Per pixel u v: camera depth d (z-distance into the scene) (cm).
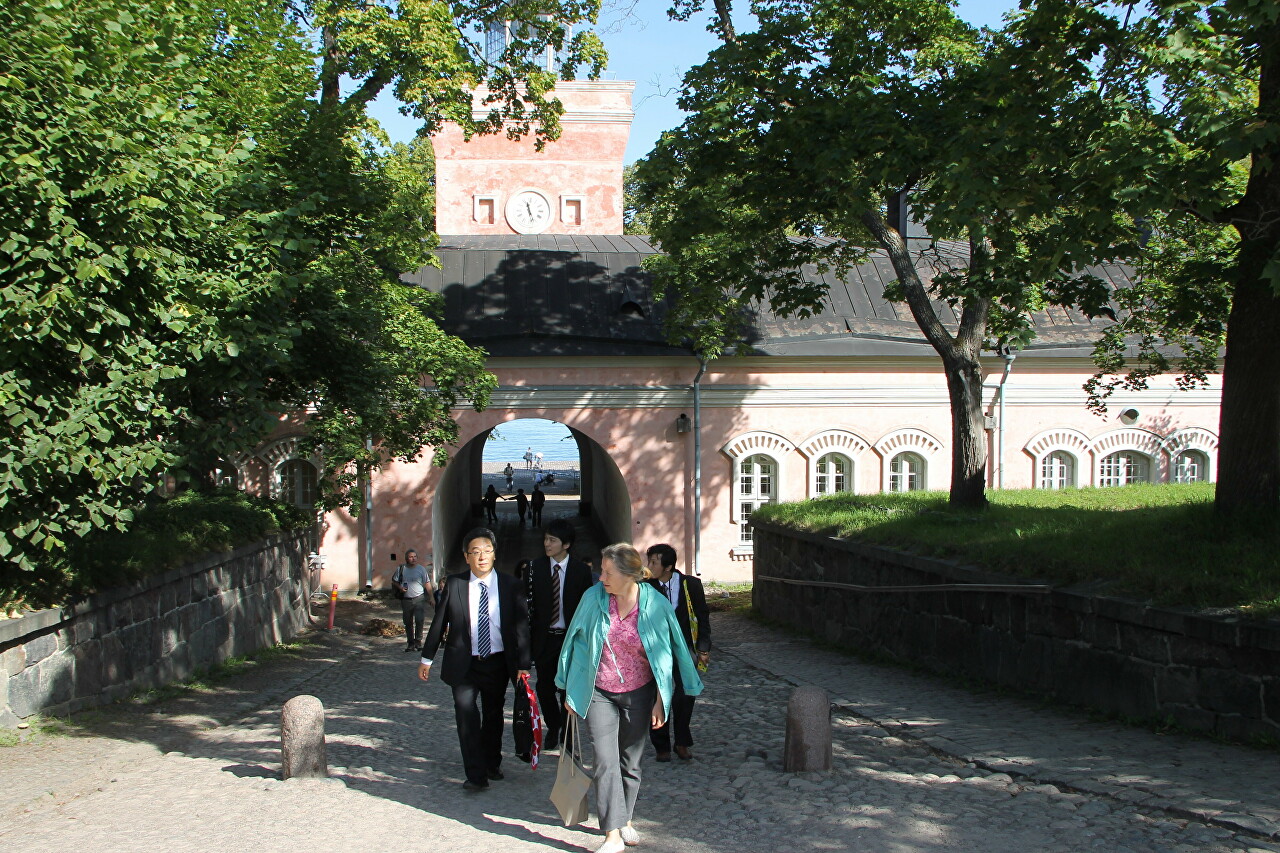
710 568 2600
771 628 1859
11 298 805
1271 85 924
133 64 922
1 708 888
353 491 2038
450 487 2925
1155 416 2666
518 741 748
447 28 1717
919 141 1251
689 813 638
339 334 1514
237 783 730
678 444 2592
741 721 966
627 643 595
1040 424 2652
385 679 1370
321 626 2033
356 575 2503
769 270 1666
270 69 1322
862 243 1711
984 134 1021
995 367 2611
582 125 3681
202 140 951
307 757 732
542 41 1967
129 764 814
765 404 2614
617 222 3697
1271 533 922
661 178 1532
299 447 1928
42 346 870
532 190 3672
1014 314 1516
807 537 1717
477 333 2517
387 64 1719
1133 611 858
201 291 998
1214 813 562
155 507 1468
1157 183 850
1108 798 615
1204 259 1347
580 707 586
